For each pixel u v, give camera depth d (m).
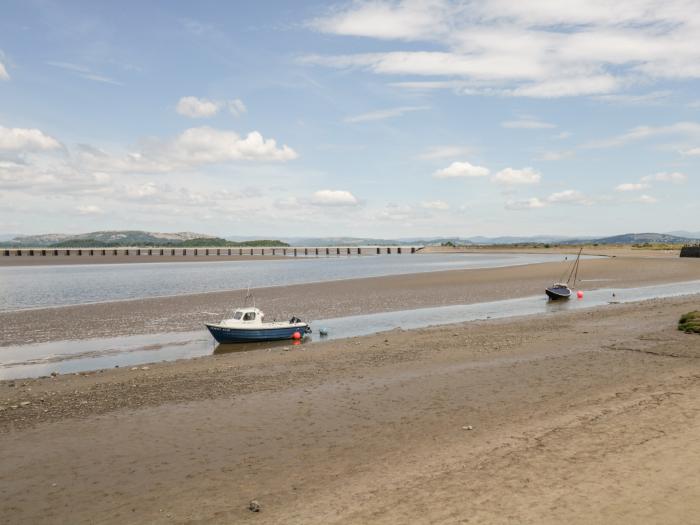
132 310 33.97
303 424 12.09
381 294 42.81
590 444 9.67
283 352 21.19
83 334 26.83
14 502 8.70
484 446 9.99
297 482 8.96
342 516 7.55
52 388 16.22
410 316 32.53
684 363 16.41
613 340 21.23
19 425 12.51
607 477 8.20
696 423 10.44
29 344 24.55
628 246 171.12
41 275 66.69
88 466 10.05
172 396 14.77
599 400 12.63
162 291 45.19
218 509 8.15
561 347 20.17
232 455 10.39
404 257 135.38
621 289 47.84
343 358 19.44
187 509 8.22
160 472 9.70
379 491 8.31
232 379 16.64
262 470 9.59
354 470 9.30
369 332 27.48
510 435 10.52
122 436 11.64
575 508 7.30
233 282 54.06
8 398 15.12
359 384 15.48
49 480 9.48
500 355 19.03
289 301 38.53
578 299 40.62
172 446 10.97
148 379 16.98
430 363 18.08
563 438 10.10
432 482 8.49
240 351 23.28
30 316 31.58
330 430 11.61
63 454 10.66
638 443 9.54
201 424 12.30
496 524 6.99
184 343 25.05
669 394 12.73
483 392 14.09
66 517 8.15
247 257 135.50
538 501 7.56
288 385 15.65
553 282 52.69
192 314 32.59
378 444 10.59
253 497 8.50
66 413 13.40
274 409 13.30
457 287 48.00
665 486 7.79
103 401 14.41
